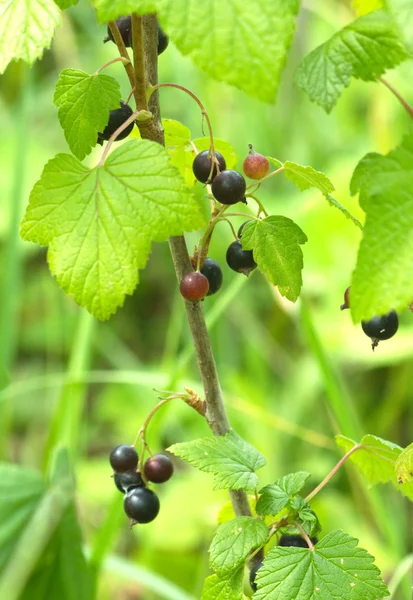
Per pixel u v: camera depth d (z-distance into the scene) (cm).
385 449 57
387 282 48
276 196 127
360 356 105
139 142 52
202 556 96
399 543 80
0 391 90
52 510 72
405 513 100
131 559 103
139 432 58
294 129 130
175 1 47
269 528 56
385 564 88
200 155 54
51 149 137
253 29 46
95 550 73
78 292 51
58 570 72
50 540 71
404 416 113
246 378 115
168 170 51
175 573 94
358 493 96
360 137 132
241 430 104
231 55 46
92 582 73
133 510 57
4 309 94
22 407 125
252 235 55
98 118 54
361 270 48
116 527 73
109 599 94
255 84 46
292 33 46
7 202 125
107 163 52
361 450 58
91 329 86
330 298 113
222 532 55
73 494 72
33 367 131
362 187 49
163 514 97
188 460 55
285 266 55
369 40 51
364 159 50
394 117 110
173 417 111
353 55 51
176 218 51
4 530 71
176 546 94
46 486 73
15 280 95
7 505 71
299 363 113
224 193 54
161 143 55
